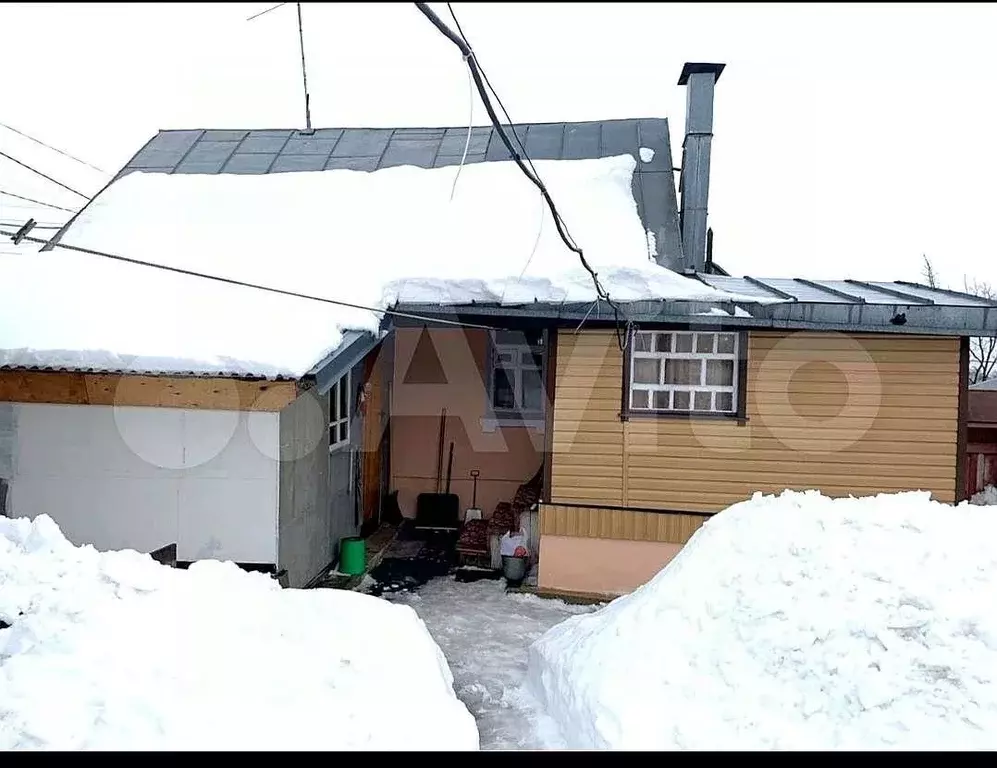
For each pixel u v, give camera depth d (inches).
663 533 294.8
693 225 353.7
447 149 434.9
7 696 139.1
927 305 262.4
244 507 262.5
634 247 339.3
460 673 226.4
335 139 457.7
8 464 266.8
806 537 188.5
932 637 156.8
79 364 249.1
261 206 376.8
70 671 145.4
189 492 263.7
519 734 184.9
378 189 382.9
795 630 165.8
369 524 387.9
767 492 292.2
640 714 157.1
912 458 284.8
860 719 145.6
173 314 276.4
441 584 315.6
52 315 271.9
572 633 213.5
